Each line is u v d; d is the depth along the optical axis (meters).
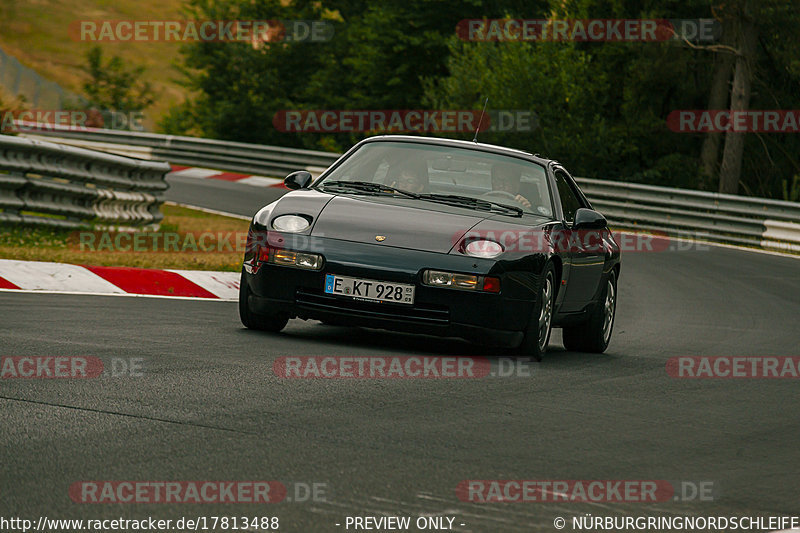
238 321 31.64
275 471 15.92
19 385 20.20
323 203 28.84
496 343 27.52
